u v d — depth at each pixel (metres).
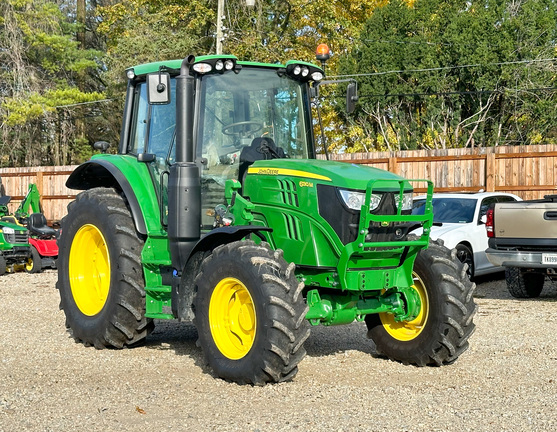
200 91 6.75
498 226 10.82
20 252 15.99
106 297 7.45
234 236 6.30
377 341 6.90
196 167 6.54
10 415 5.03
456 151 17.88
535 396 5.50
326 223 5.97
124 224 7.26
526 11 26.84
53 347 7.46
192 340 7.89
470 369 6.44
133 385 5.86
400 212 6.02
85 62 32.69
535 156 17.08
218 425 4.77
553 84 26.70
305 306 5.70
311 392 5.61
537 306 10.45
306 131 7.33
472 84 26.67
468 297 6.48
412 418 4.91
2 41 31.70
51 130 33.75
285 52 29.59
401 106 28.06
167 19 30.70
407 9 29.06
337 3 32.00
